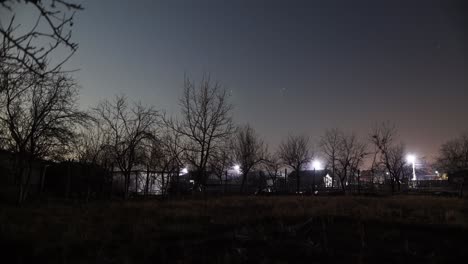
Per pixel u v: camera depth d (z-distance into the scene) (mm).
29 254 8422
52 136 19500
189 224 12492
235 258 8711
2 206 16938
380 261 8766
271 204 19828
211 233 11227
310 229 11641
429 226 11734
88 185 26688
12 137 18609
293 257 9000
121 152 27516
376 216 13695
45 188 27672
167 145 30297
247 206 18812
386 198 25391
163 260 8570
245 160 40375
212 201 22719
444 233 11141
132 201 23375
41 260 8180
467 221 12547
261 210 16750
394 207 17844
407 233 11164
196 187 31531
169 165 30922
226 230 11633
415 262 8648
